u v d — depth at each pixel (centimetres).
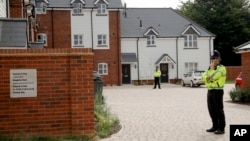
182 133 1000
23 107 898
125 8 4606
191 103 1872
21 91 898
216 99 991
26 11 2372
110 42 4188
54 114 913
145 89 3312
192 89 3191
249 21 5603
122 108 1658
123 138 936
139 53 4331
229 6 5509
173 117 1325
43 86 909
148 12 4694
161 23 4553
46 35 4072
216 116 1003
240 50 1980
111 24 4197
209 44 4484
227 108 1595
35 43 2128
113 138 937
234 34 5488
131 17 4572
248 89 1903
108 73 4166
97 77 2269
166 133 1002
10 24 1181
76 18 4138
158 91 2967
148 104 1847
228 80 4575
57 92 915
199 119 1263
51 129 912
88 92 927
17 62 895
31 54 900
